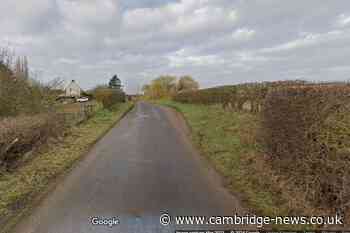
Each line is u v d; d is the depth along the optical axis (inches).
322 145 149.9
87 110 668.7
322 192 150.9
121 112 938.7
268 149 232.8
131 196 184.1
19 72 431.2
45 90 470.9
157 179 219.0
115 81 3196.4
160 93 2844.5
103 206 168.9
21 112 385.7
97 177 225.6
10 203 173.9
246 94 545.0
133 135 450.9
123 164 266.5
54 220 151.3
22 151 261.3
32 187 201.9
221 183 207.8
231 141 337.7
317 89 158.2
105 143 379.9
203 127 490.6
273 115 221.8
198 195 184.2
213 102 837.8
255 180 204.5
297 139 177.9
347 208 133.0
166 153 313.9
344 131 133.4
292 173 184.9
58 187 202.7
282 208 158.7
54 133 373.7
